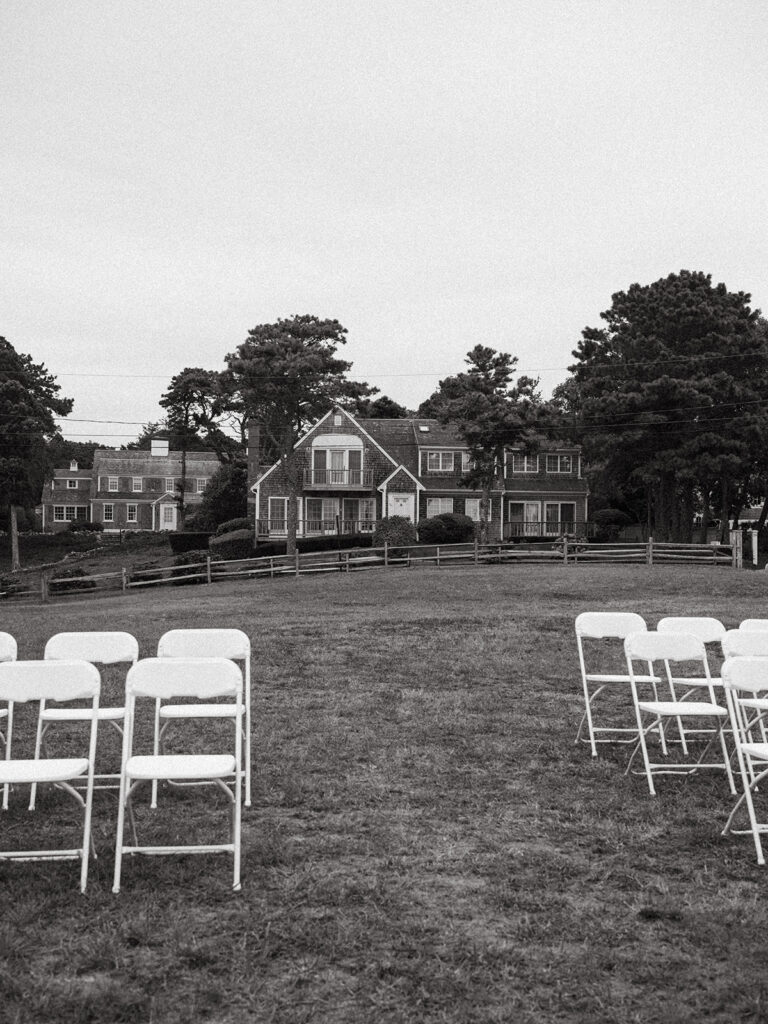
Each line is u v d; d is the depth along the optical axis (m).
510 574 29.97
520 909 5.20
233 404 47.44
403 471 53.72
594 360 51.09
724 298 48.69
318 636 16.52
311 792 7.51
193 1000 4.15
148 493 88.38
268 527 53.44
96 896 5.28
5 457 60.41
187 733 9.65
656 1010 4.05
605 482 53.12
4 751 8.91
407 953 4.63
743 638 8.05
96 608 27.06
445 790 7.61
